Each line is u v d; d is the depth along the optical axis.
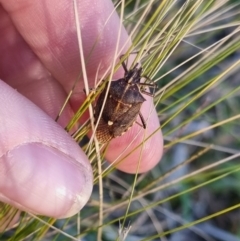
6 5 0.08
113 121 0.07
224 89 0.11
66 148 0.06
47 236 0.09
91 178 0.07
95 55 0.08
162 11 0.07
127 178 0.10
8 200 0.07
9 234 0.09
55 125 0.07
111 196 0.10
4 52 0.08
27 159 0.06
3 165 0.06
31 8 0.08
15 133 0.06
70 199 0.06
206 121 0.11
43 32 0.08
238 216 0.11
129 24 0.09
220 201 0.11
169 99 0.10
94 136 0.07
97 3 0.08
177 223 0.11
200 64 0.08
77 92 0.08
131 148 0.08
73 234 0.09
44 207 0.06
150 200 0.10
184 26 0.07
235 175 0.11
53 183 0.06
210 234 0.11
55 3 0.08
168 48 0.07
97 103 0.07
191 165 0.11
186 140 0.10
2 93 0.06
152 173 0.10
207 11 0.08
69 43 0.08
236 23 0.07
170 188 0.11
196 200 0.11
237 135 0.11
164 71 0.11
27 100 0.07
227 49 0.07
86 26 0.08
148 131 0.08
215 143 0.11
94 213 0.09
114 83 0.07
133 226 0.10
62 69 0.08
